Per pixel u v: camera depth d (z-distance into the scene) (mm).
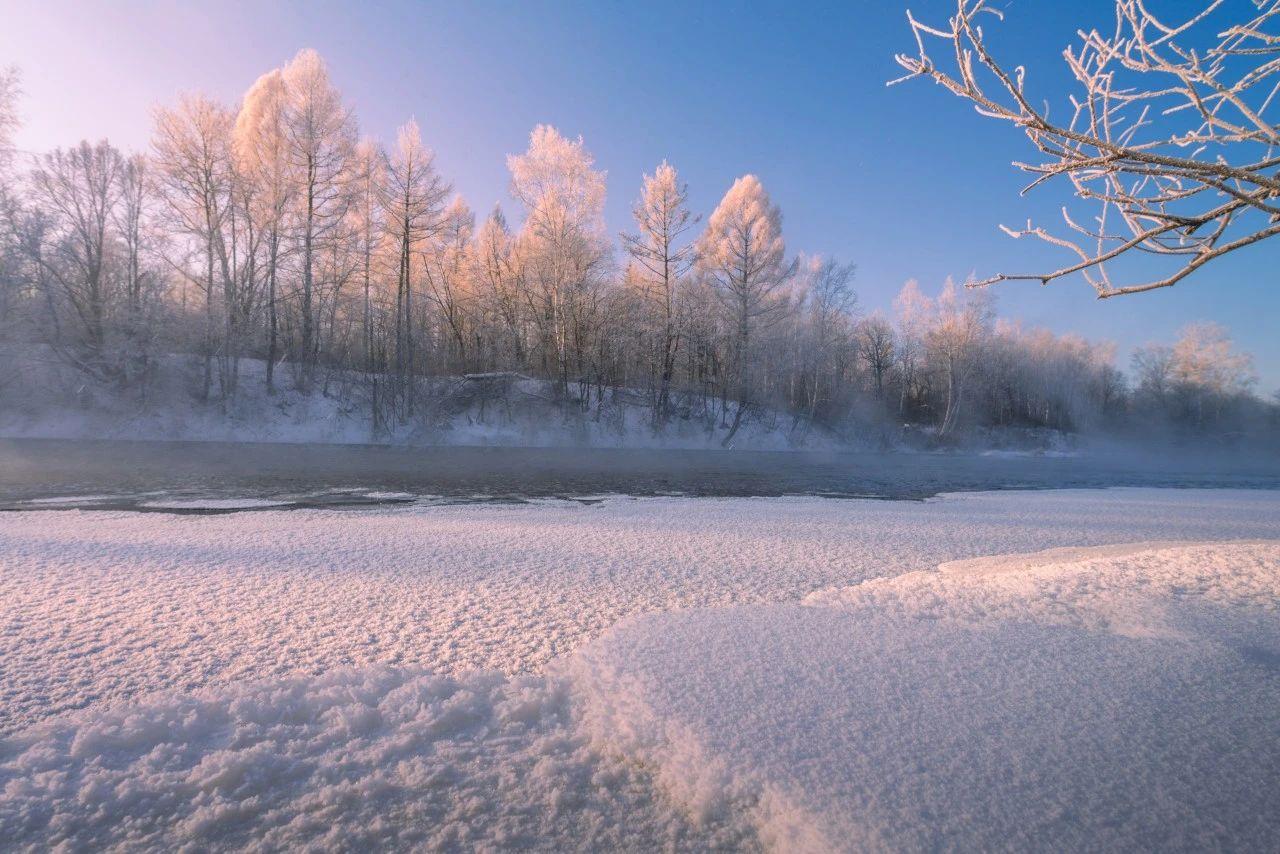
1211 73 1933
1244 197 1938
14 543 7676
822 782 2398
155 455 20812
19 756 2799
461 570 6645
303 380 30391
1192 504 15328
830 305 39406
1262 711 2889
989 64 1979
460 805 2516
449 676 3723
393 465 20469
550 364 36438
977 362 45188
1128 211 2137
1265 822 2156
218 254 29297
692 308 35500
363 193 30688
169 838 2297
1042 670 3367
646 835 2334
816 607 4746
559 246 32812
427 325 35219
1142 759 2510
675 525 10211
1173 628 4027
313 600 5379
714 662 3559
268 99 30078
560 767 2768
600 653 3803
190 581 5977
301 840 2301
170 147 26703
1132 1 1870
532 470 20453
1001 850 2027
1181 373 56031
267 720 3172
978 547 8844
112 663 3906
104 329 26969
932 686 3189
